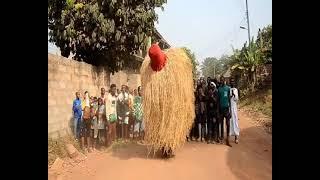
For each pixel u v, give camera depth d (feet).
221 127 35.19
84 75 40.40
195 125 35.37
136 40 43.24
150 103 27.58
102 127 34.19
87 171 25.09
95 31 42.19
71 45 42.91
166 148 28.02
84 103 33.19
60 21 42.27
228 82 35.14
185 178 23.86
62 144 30.12
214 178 24.04
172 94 27.35
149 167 26.14
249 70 79.71
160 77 27.40
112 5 41.29
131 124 38.50
